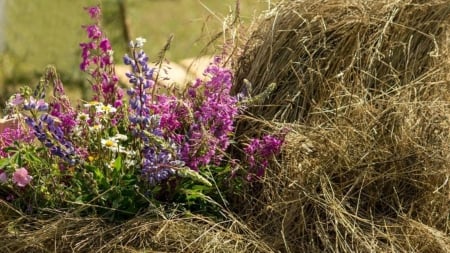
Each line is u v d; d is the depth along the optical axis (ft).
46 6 19.80
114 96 7.32
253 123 7.63
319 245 6.89
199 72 9.96
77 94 13.14
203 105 6.97
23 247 6.62
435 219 7.30
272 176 7.11
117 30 15.05
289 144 7.22
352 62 7.58
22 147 6.91
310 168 7.11
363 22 7.77
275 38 8.06
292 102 7.68
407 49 7.76
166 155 6.55
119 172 6.79
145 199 6.77
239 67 8.25
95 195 6.74
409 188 7.30
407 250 6.94
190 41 17.10
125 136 6.73
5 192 7.11
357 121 7.36
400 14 7.90
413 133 7.29
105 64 7.38
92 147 6.92
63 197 6.85
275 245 6.75
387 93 7.48
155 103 7.43
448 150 7.29
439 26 7.86
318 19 7.95
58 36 17.62
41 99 6.78
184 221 6.68
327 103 7.58
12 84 14.61
